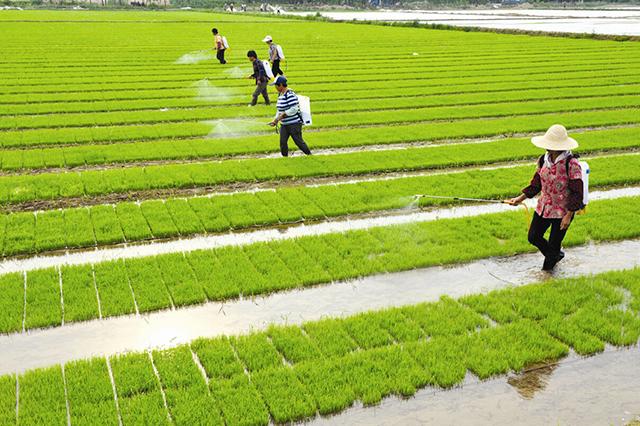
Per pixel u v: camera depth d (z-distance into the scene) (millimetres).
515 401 7809
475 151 19422
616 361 8625
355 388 7973
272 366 8336
